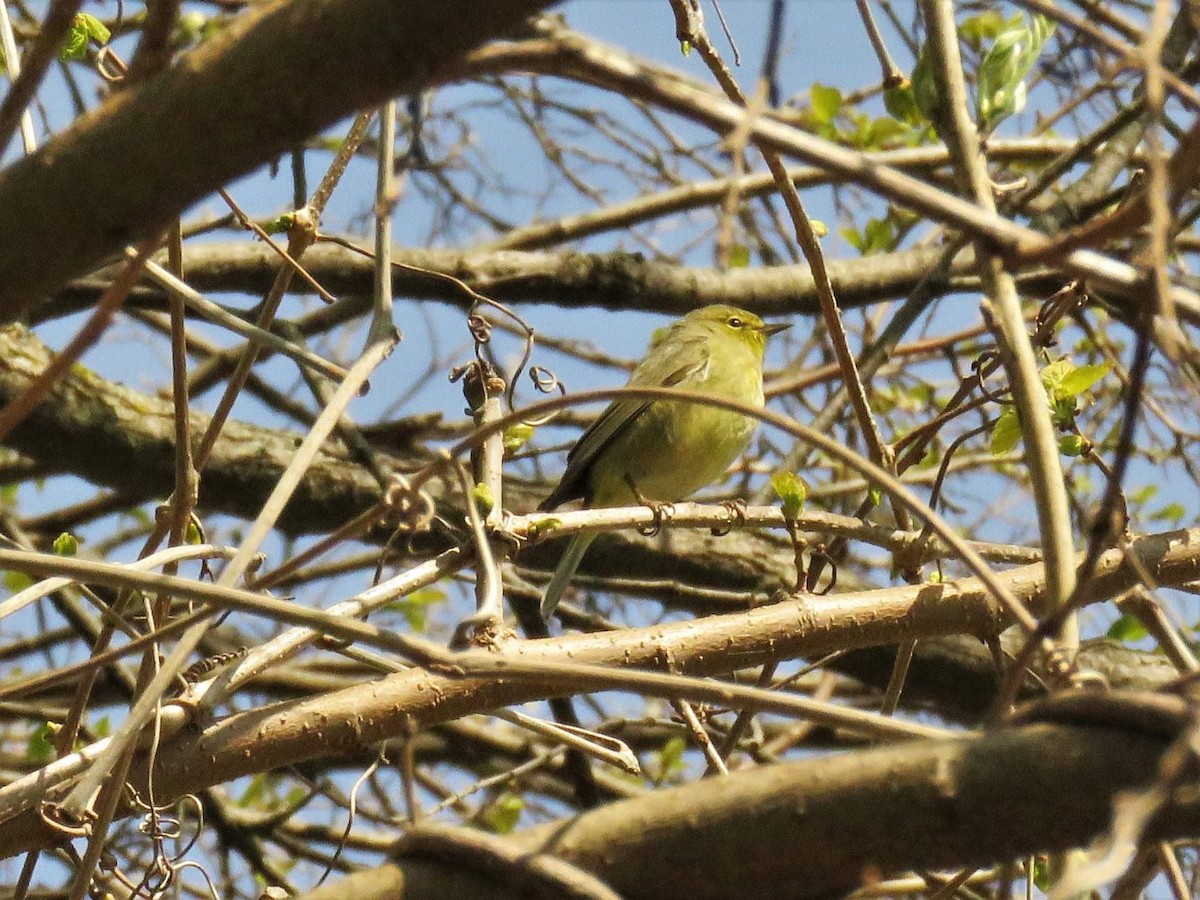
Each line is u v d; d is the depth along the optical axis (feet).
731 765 41.06
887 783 14.10
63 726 26.14
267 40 13.07
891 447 29.22
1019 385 19.94
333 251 45.39
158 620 25.86
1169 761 12.28
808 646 26.50
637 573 45.32
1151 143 13.52
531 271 46.55
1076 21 15.21
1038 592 26.84
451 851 14.76
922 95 22.43
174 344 24.22
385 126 25.80
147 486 42.93
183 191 13.69
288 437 44.09
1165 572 27.12
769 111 22.31
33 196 13.69
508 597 43.88
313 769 48.60
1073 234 13.78
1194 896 25.49
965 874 23.91
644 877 14.69
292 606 18.25
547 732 25.17
